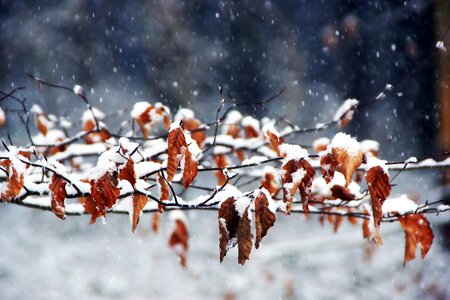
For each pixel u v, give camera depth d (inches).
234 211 111.8
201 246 481.4
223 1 936.3
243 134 212.4
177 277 428.1
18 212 559.5
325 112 844.0
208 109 883.4
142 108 184.1
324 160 122.1
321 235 498.6
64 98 840.9
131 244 485.1
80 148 197.5
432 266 429.4
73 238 500.4
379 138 731.4
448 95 369.7
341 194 141.9
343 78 844.0
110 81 926.4
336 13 874.8
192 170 114.1
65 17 912.9
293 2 928.9
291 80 890.1
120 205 152.9
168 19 874.1
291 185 116.6
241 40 948.0
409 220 146.1
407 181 594.6
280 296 398.3
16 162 117.2
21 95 824.9
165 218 526.9
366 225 164.2
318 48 896.3
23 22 892.6
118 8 930.7
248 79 940.0
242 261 109.4
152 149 178.7
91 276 428.8
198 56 929.5
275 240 493.7
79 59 920.9
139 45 929.5
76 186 119.4
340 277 421.4
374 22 798.5
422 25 654.5
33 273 429.4
